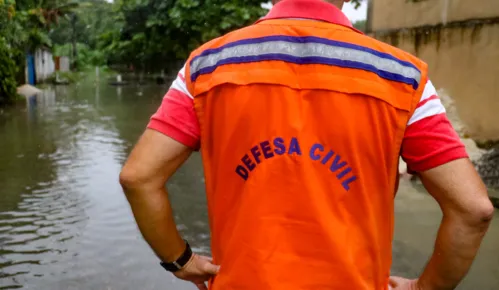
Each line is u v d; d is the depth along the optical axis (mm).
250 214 1075
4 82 16172
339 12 1136
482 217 1023
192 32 24203
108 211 4859
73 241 4082
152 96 19859
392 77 1062
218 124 1104
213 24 21875
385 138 1054
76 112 13828
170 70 29703
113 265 3598
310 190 1048
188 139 1142
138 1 26719
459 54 5605
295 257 1063
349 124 1038
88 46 66250
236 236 1098
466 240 1052
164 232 1178
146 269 3512
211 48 1154
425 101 1070
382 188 1082
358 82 1044
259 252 1069
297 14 1118
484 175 5059
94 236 4176
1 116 12898
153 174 1130
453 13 5680
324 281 1059
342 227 1062
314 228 1055
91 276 3430
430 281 1171
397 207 4613
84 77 39938
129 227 4379
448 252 1080
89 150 8117
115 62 42125
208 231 4254
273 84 1056
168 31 25297
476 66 5383
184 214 4699
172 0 24688
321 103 1046
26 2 27297
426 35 6117
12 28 19109
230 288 1113
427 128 1059
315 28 1091
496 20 5129
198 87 1122
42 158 7496
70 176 6332
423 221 4270
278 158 1056
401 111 1052
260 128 1062
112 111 14102
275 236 1064
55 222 4562
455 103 5668
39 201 5242
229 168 1103
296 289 1057
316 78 1049
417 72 1079
